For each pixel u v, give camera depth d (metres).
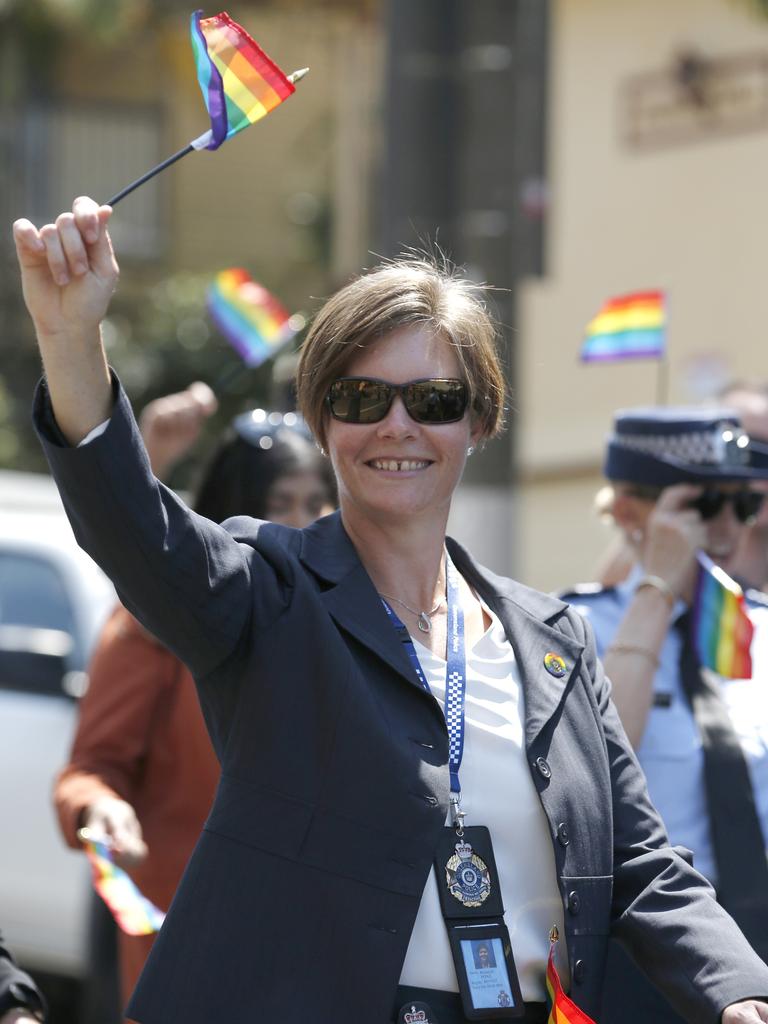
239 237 52.16
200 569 7.04
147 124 52.69
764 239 32.16
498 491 17.36
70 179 52.16
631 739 9.93
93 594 19.80
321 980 6.98
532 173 17.56
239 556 7.30
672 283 33.78
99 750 11.78
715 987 7.32
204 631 7.12
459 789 7.44
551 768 7.59
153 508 6.91
